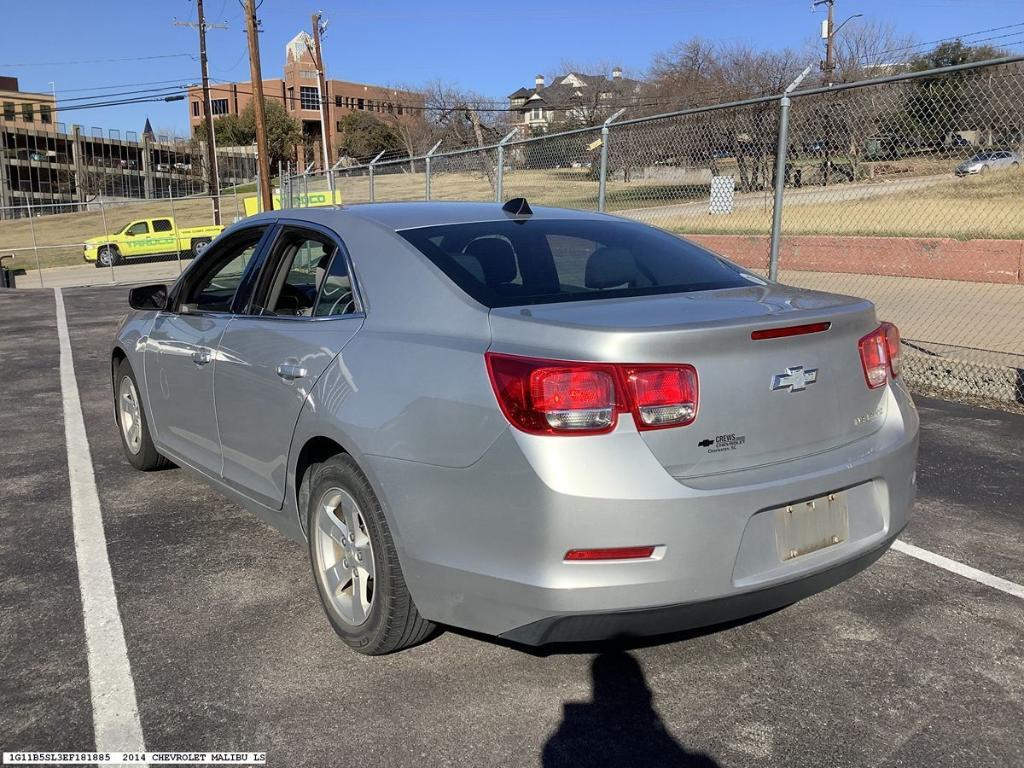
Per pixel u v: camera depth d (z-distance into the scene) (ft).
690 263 11.76
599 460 8.06
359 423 9.57
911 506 10.34
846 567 9.39
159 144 286.87
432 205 12.66
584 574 8.11
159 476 17.25
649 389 8.24
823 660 10.19
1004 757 8.39
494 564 8.48
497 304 9.61
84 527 14.46
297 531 11.44
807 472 8.99
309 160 304.30
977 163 24.43
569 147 39.09
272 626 11.02
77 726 8.93
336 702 9.33
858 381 9.84
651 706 9.28
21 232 174.09
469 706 9.26
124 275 101.86
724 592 8.48
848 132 27.89
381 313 10.31
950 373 24.47
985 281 40.65
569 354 8.33
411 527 9.09
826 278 43.68
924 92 25.11
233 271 15.57
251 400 11.83
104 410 23.30
